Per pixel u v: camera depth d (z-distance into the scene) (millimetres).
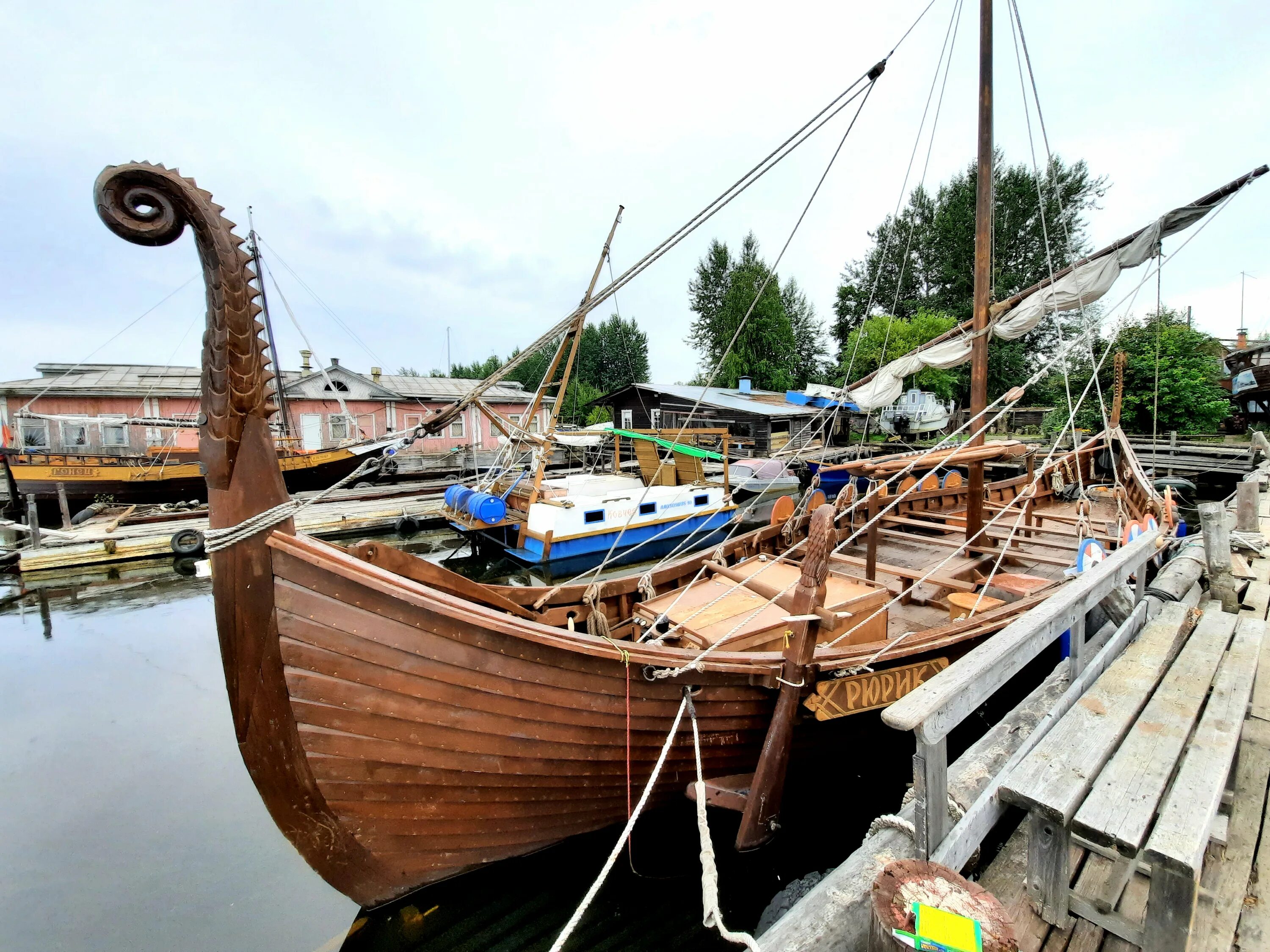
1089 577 3084
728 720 3904
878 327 30281
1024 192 33656
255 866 3990
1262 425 24016
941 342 8414
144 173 2098
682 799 4066
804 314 43906
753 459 19609
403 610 2736
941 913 1415
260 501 2479
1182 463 16391
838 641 4301
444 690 2906
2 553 12148
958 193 35750
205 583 11359
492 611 3061
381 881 3289
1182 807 1790
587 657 3258
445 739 2998
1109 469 14406
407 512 15844
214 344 2305
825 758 4473
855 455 21406
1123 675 2779
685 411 24188
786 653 3666
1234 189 5695
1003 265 33844
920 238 37531
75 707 6391
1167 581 4320
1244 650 3018
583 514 11945
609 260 7945
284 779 2787
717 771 4070
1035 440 24359
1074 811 1887
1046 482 10891
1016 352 30750
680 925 3613
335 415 26719
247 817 4500
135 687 6895
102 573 11984
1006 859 2469
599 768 3557
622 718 3477
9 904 3629
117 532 13680
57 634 8703
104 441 21922
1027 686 5785
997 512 9383
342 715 2730
